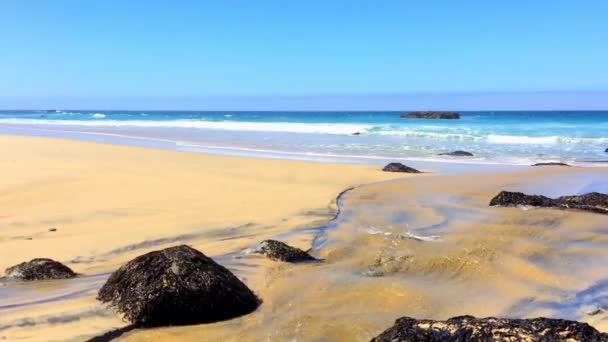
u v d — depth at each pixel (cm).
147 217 1028
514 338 376
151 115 10675
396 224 982
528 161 2206
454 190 1380
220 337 497
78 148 2478
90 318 516
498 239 862
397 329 422
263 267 720
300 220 1020
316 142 3131
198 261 563
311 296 610
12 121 6906
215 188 1373
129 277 554
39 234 895
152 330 506
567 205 1106
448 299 608
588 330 387
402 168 1798
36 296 581
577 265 736
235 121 6625
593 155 2445
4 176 1491
